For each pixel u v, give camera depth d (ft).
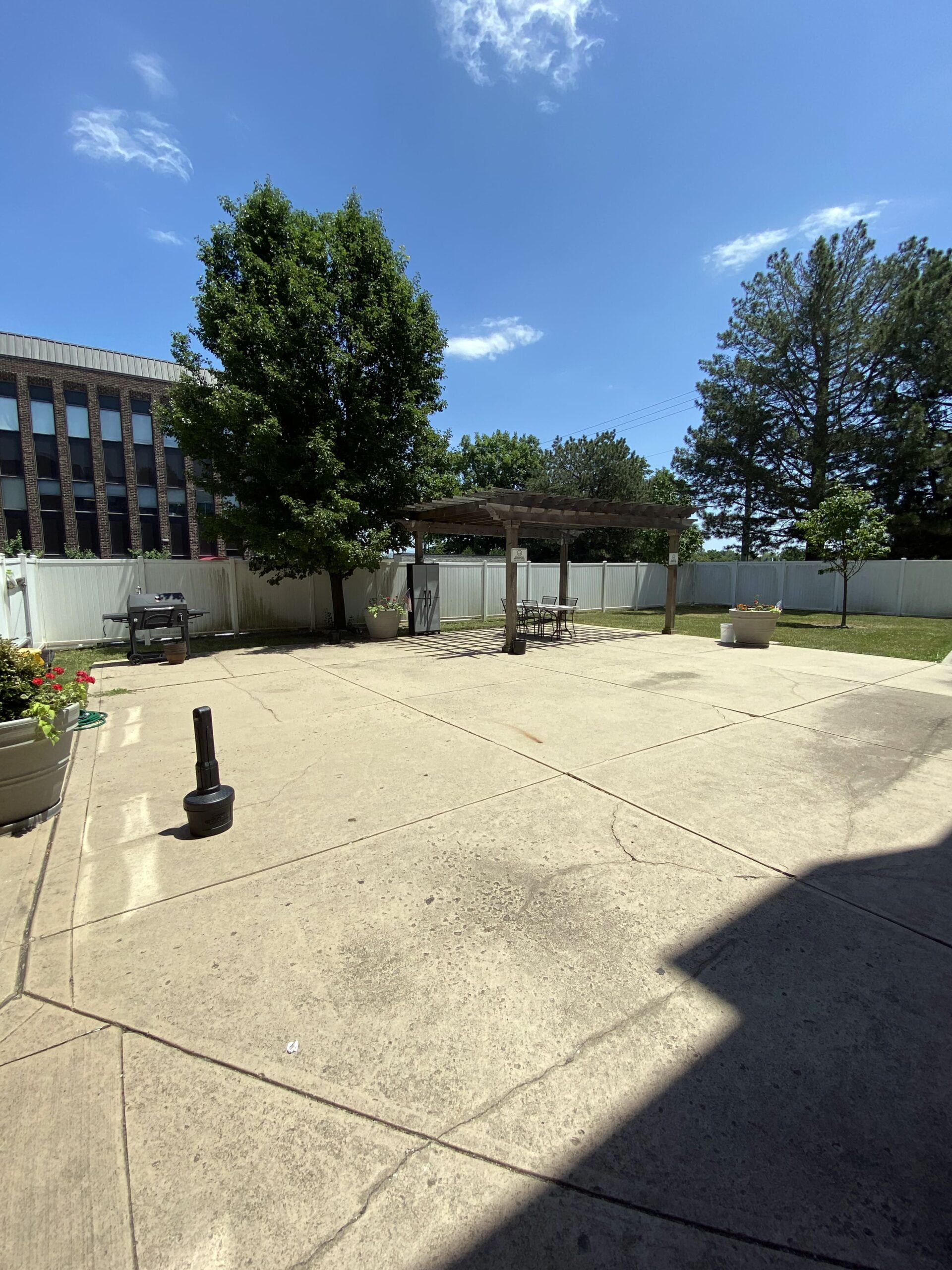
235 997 7.06
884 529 47.32
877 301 63.16
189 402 36.37
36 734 11.38
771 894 9.23
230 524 37.91
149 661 31.17
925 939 8.14
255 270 35.47
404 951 7.88
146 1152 5.19
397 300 37.81
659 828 11.48
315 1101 5.69
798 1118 5.49
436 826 11.59
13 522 80.43
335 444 37.60
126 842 11.06
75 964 7.67
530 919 8.59
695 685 24.66
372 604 48.75
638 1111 5.57
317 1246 4.45
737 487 73.82
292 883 9.57
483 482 118.01
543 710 20.49
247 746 16.60
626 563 71.36
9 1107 5.62
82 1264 4.34
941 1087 5.83
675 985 7.23
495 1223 4.62
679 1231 4.56
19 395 80.02
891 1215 4.65
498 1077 5.95
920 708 20.67
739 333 70.95
